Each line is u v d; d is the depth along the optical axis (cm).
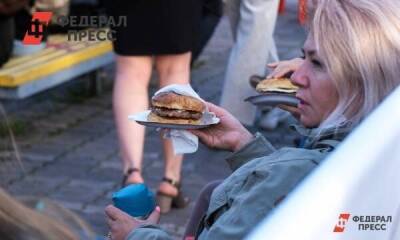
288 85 312
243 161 256
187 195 512
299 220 128
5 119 215
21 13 588
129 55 450
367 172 147
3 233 134
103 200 500
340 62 211
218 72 817
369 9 210
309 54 223
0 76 532
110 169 552
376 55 209
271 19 499
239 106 499
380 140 154
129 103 453
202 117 269
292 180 205
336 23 212
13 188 500
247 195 207
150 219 257
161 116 272
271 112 630
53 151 580
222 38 972
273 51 535
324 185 138
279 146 607
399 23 210
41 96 712
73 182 525
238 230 203
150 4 441
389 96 173
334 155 146
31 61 574
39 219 140
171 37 446
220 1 579
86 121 655
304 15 231
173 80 459
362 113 212
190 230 278
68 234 143
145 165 559
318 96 222
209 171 555
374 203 149
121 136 456
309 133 234
